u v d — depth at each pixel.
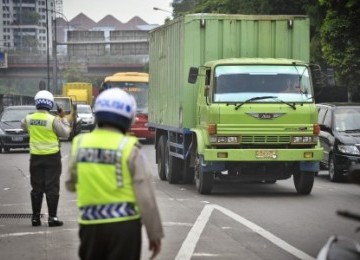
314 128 23.22
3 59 147.62
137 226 8.00
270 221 18.31
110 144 7.99
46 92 17.36
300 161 23.33
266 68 23.66
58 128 17.19
